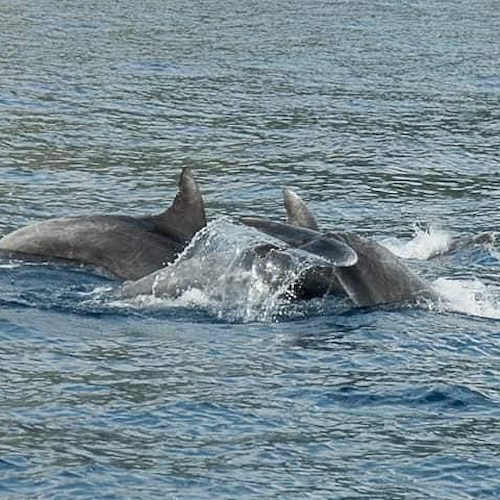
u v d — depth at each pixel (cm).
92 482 3441
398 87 10044
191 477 3494
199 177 7100
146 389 4028
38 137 7806
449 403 4025
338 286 4806
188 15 13100
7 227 5938
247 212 6462
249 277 4750
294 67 10588
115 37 11525
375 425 3853
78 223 5191
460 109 9356
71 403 3906
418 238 5941
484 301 4978
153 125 8312
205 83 9738
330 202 6700
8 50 10556
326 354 4362
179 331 4519
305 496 3425
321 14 13612
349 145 8038
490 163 7781
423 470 3584
